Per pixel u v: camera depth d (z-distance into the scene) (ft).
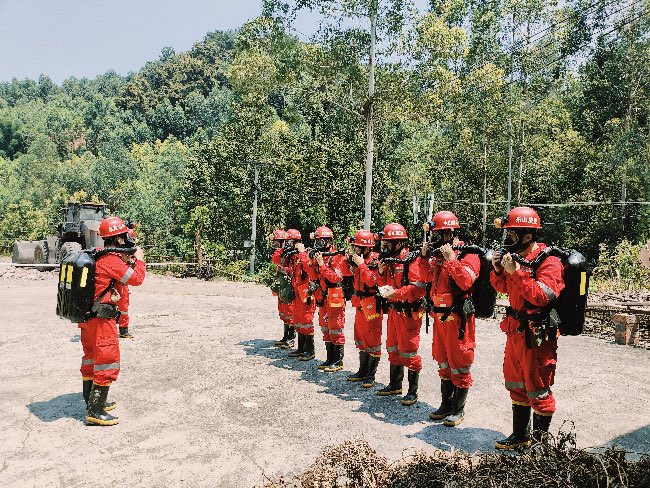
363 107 75.31
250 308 46.44
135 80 452.76
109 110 449.48
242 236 105.81
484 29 106.42
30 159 276.62
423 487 12.69
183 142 386.11
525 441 15.96
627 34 106.83
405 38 72.38
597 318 38.63
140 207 113.09
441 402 20.02
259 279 84.38
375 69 74.59
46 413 19.08
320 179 102.17
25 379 23.27
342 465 13.67
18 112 469.98
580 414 19.21
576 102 131.44
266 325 37.58
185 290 63.36
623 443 16.53
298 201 104.22
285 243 29.35
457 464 13.48
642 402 20.56
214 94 405.80
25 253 80.43
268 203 104.37
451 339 18.06
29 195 205.05
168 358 27.27
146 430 17.57
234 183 102.94
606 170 111.96
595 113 125.80
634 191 113.39
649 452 15.78
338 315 25.09
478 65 103.91
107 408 19.35
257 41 76.33
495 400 20.93
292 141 103.96
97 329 17.97
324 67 73.82
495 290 18.29
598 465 12.43
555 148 116.67
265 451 15.94
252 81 86.12
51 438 16.84
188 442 16.61
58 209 177.17
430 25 72.95
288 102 95.40
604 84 118.93
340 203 101.55
